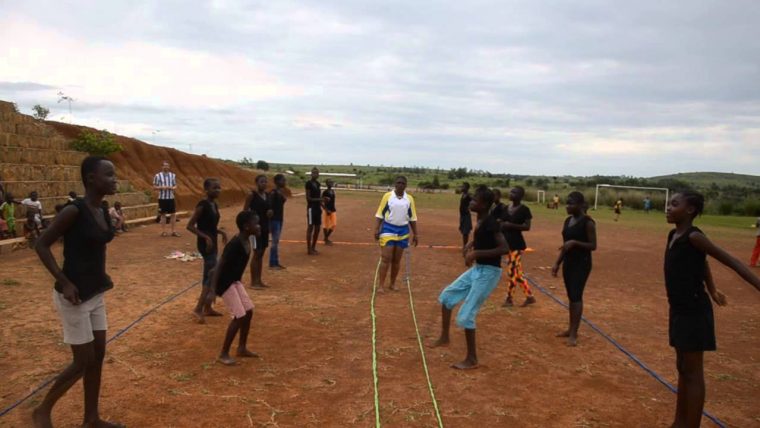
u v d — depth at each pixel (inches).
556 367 229.9
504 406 188.5
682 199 164.9
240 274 220.7
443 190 2869.1
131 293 337.4
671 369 232.2
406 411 181.8
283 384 201.3
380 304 330.6
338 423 171.2
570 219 266.8
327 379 207.6
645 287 422.0
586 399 197.0
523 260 547.8
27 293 328.8
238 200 1223.5
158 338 249.8
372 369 219.6
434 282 409.1
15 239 511.2
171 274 402.0
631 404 193.9
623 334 284.4
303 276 410.9
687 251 162.4
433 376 214.4
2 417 167.9
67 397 183.0
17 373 203.5
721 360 249.3
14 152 641.6
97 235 152.3
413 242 381.1
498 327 289.1
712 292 167.8
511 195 332.2
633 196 1893.5
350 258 507.5
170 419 169.8
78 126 993.5
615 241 769.6
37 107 984.3
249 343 247.8
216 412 175.8
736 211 1738.4
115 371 208.2
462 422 175.0
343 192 2135.8
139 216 767.1
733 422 183.9
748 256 639.1
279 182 429.7
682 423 171.6
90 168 153.1
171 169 1107.3
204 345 242.2
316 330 271.3
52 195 642.8
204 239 273.4
